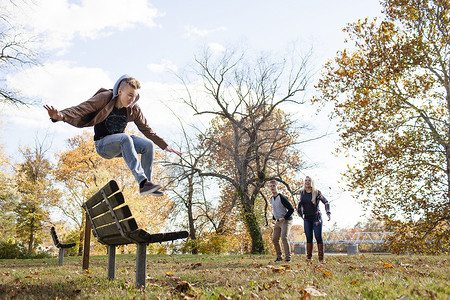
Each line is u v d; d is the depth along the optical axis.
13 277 5.58
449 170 18.17
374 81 19.66
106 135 3.42
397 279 3.76
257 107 23.88
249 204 22.83
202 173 23.28
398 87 19.47
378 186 19.34
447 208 18.23
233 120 23.73
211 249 19.66
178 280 4.57
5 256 21.45
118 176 33.00
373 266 6.02
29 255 22.06
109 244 4.70
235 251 27.97
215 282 4.34
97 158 34.50
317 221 7.91
